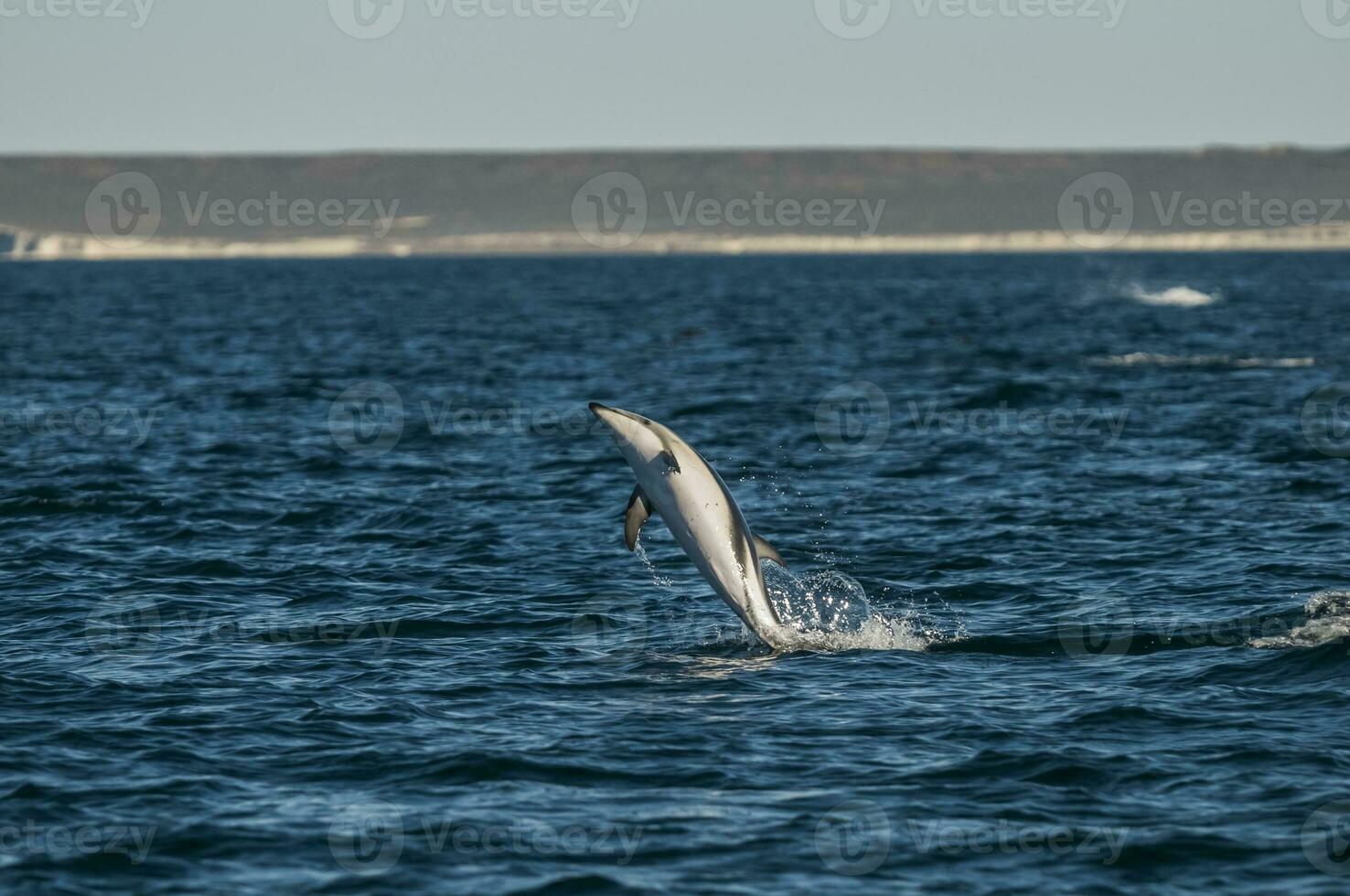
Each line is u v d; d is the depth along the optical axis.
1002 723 49.75
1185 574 73.81
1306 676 54.59
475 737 48.69
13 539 83.56
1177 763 45.69
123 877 37.97
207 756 46.88
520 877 38.03
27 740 48.19
